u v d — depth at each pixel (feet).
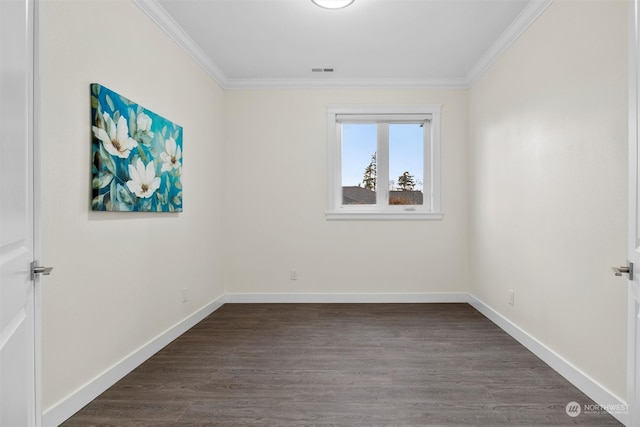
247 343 9.62
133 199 7.84
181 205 10.20
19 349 3.97
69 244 6.19
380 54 11.71
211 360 8.47
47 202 5.74
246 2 8.79
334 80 13.84
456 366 8.07
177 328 10.11
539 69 8.61
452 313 12.43
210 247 12.69
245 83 13.88
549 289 8.16
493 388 7.03
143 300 8.48
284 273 14.10
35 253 4.32
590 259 6.76
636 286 4.84
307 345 9.43
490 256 11.69
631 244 4.99
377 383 7.25
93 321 6.77
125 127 7.55
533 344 8.80
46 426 5.63
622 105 5.98
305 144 14.06
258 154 14.12
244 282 14.14
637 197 4.79
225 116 14.11
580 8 7.06
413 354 8.78
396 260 14.01
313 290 14.10
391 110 13.91
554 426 5.77
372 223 14.02
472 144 13.34
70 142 6.20
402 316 12.10
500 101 10.87
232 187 14.14
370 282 14.05
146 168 8.37
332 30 10.19
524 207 9.35
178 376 7.61
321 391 6.93
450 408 6.30
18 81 3.88
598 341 6.53
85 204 6.57
